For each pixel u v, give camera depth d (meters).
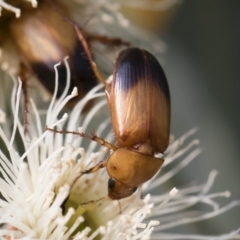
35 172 0.07
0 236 0.07
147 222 0.07
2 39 0.07
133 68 0.07
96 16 0.08
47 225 0.07
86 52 0.07
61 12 0.07
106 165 0.07
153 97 0.07
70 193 0.07
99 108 0.07
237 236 0.07
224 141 0.09
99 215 0.07
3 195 0.07
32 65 0.07
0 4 0.07
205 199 0.07
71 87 0.07
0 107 0.07
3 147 0.07
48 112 0.07
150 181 0.07
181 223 0.08
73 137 0.07
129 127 0.07
